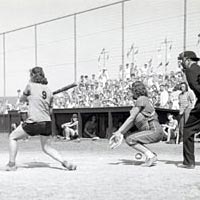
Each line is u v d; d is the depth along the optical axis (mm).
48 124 7000
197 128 7141
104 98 19469
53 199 4535
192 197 4609
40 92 6898
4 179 6023
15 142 7023
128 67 19875
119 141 7480
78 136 16719
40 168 7383
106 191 4992
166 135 15055
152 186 5332
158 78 18672
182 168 7211
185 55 7105
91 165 7805
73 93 20609
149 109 7531
